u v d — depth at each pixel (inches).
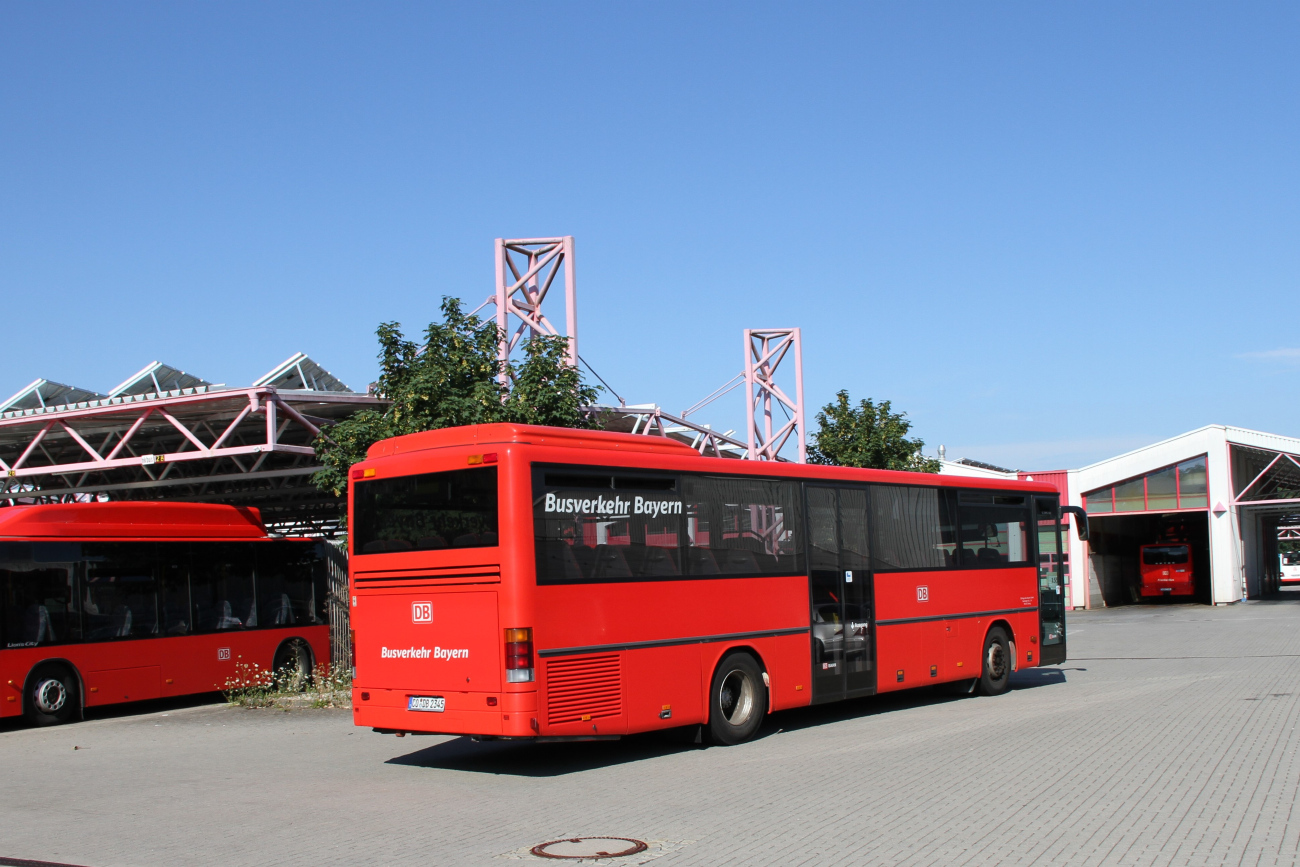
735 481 501.4
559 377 778.8
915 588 593.0
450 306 780.0
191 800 390.0
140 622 703.1
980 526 650.2
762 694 501.0
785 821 319.3
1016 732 476.7
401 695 441.4
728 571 490.6
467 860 288.5
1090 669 797.9
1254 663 783.1
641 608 450.3
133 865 295.1
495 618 411.5
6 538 647.1
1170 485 1775.3
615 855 285.7
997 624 654.5
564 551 425.1
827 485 549.0
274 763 473.4
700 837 303.4
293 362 940.0
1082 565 1796.3
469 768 447.5
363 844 312.3
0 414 895.1
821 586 536.7
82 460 1096.8
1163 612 1617.9
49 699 650.2
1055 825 303.0
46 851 314.3
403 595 442.6
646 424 1192.8
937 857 274.1
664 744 497.7
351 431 739.4
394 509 450.0
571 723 418.0
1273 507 1932.8
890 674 569.6
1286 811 311.6
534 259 1002.7
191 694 762.8
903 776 382.6
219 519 764.0
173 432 1011.9
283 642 788.0
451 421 732.0
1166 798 332.8
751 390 1541.6
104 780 442.6
